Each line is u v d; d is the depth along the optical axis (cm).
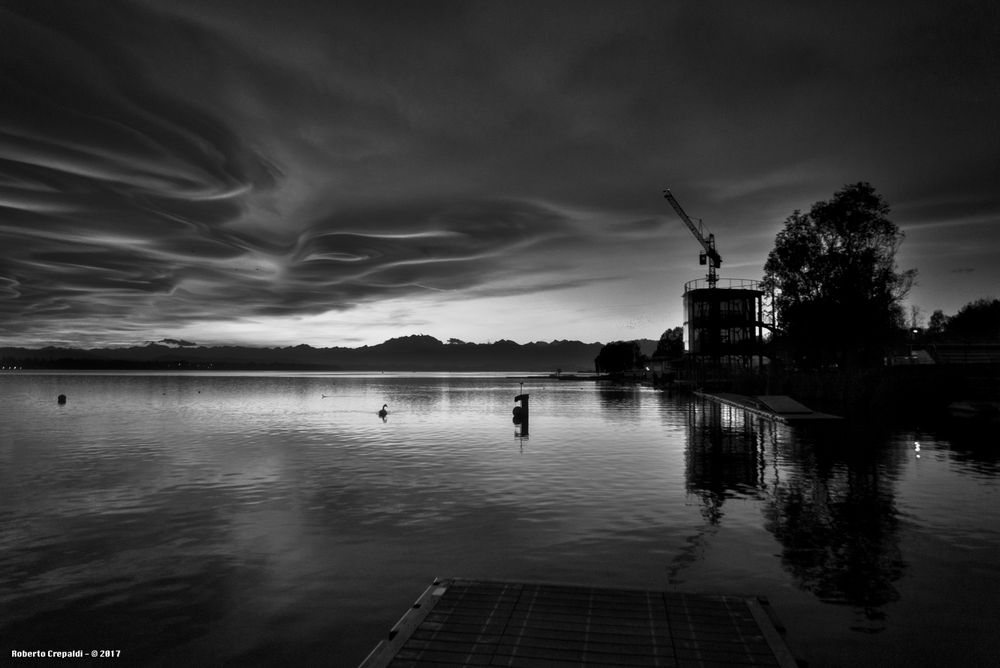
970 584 964
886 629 808
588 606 791
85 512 1478
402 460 2294
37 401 6588
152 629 835
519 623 742
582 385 12375
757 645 685
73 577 1030
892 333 4966
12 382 13988
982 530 1261
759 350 7462
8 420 4209
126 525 1354
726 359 7950
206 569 1063
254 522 1372
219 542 1218
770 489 1684
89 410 5219
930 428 3069
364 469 2089
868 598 909
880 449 2397
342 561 1097
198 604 916
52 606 912
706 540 1202
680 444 2677
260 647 782
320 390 10312
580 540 1208
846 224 5053
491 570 1041
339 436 3155
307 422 4041
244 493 1691
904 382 4016
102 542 1225
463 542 1204
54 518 1421
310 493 1684
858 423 3331
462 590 845
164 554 1146
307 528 1316
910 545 1162
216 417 4494
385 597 934
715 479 1842
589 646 683
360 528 1312
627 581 981
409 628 729
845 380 4450
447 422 3994
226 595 947
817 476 1867
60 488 1773
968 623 825
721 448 2525
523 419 3831
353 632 821
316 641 796
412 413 4872
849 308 4853
